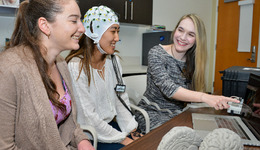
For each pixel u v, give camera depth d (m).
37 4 0.83
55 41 0.87
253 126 0.94
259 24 4.09
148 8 3.29
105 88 1.43
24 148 0.87
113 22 1.30
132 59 3.83
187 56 1.65
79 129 1.10
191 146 0.62
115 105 1.54
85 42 1.33
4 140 0.80
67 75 1.13
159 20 4.10
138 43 3.88
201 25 1.52
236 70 1.50
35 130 0.85
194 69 1.64
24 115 0.83
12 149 0.82
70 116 1.10
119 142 1.33
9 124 0.80
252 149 0.80
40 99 0.84
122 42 3.66
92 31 1.30
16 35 0.88
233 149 0.57
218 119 1.13
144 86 1.91
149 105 1.61
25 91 0.81
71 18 0.85
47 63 0.90
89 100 1.32
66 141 1.07
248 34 4.29
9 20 2.61
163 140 0.60
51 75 1.01
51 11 0.82
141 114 1.54
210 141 0.57
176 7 4.34
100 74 1.42
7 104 0.78
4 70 0.77
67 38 0.87
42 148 0.88
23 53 0.82
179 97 1.34
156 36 3.54
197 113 1.25
